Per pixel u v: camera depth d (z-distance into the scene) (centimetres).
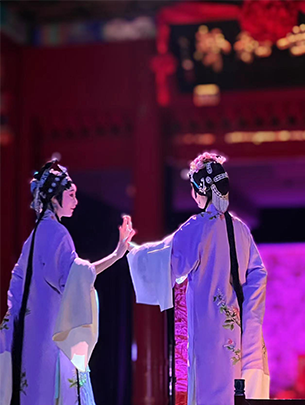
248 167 1221
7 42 1213
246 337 473
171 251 479
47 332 475
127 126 1212
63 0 1213
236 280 480
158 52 1161
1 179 1216
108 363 903
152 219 1166
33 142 1230
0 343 477
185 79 1165
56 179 500
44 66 1226
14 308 484
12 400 470
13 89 1226
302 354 1123
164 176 1191
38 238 488
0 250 1202
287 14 912
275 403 411
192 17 1132
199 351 467
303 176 1241
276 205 1349
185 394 480
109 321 920
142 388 550
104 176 1266
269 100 1138
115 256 487
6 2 1206
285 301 1157
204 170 489
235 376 464
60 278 480
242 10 935
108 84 1200
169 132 1195
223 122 1174
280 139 1154
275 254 1177
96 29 1242
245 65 1142
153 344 551
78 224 1279
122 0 1217
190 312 477
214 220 482
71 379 473
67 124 1226
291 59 1120
